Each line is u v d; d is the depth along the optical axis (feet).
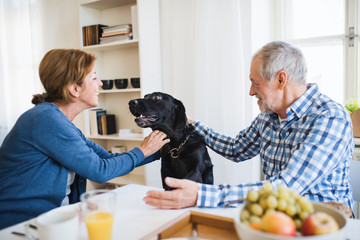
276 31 8.53
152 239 2.49
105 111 9.68
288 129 4.10
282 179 3.27
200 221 2.83
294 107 3.95
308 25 8.16
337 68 7.89
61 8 10.34
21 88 10.37
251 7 7.55
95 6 9.38
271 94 4.03
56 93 4.33
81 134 4.92
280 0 8.34
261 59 3.94
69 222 2.33
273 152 4.35
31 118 3.93
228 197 3.24
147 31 8.38
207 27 7.80
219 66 7.87
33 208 3.92
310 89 4.05
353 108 6.75
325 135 3.52
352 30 7.55
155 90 8.78
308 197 3.76
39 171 3.97
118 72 9.75
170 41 8.90
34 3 10.14
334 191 3.87
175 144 5.01
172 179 3.27
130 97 9.57
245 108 7.77
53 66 4.20
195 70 8.03
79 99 4.48
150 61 8.53
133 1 8.93
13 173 3.97
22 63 10.32
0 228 3.85
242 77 7.53
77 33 10.18
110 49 9.65
